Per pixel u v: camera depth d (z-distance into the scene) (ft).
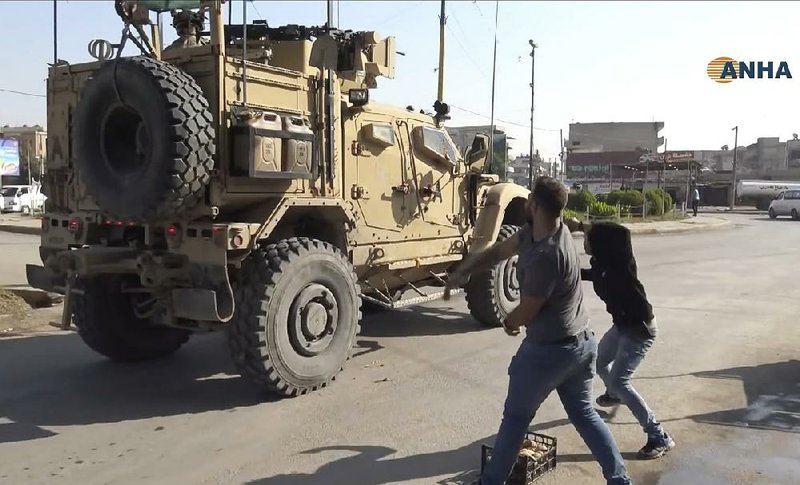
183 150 17.03
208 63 18.47
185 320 19.80
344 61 24.21
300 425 17.49
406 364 23.38
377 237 23.70
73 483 14.17
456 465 15.05
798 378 21.65
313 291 19.89
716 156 295.48
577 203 107.24
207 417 18.08
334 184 21.63
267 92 19.58
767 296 37.63
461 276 13.14
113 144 18.49
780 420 17.88
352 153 22.57
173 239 18.76
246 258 19.19
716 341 26.63
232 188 18.60
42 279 21.52
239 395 19.95
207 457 15.48
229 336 18.88
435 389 20.57
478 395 19.99
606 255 15.37
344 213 21.47
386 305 24.53
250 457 15.48
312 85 20.95
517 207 30.50
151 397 19.77
